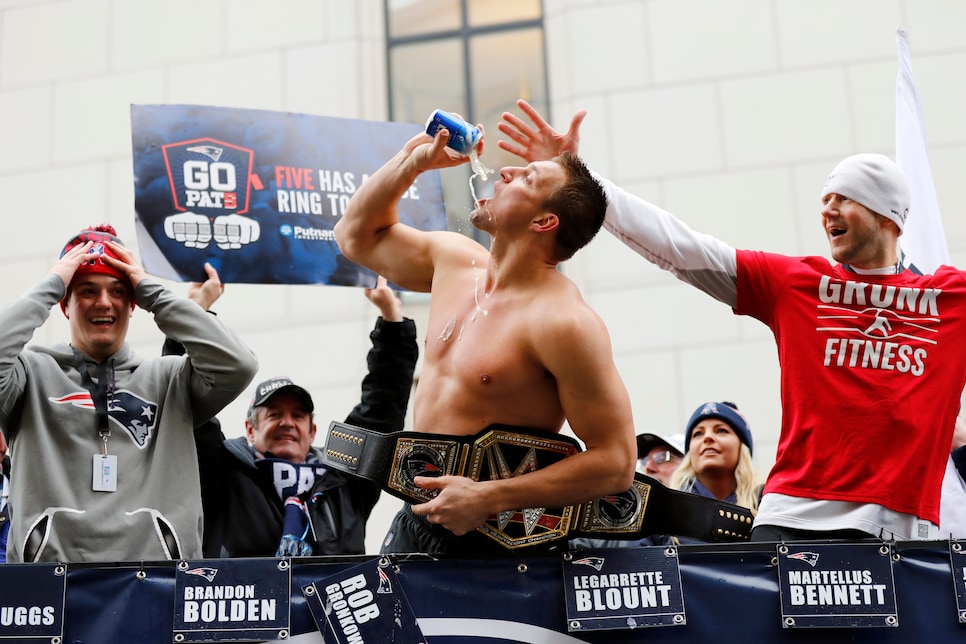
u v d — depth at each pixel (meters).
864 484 3.39
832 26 8.91
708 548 3.25
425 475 3.18
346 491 4.51
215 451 4.41
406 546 3.37
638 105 9.01
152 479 3.73
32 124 9.73
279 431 4.62
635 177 8.88
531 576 3.21
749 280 3.67
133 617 3.18
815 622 3.20
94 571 3.21
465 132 3.39
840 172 3.66
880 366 3.47
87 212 9.51
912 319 3.52
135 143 4.39
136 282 3.92
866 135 8.68
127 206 9.50
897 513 3.36
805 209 8.63
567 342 3.15
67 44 9.87
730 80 8.95
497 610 3.18
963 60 8.66
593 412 3.15
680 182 8.82
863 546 3.26
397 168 3.53
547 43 9.32
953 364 3.50
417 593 3.19
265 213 4.43
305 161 4.52
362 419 4.36
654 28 9.12
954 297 3.55
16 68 9.88
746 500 4.72
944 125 8.53
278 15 9.63
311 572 3.20
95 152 9.62
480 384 3.24
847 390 3.46
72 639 3.16
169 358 3.97
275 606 3.17
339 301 8.93
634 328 8.48
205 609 3.17
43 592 3.18
